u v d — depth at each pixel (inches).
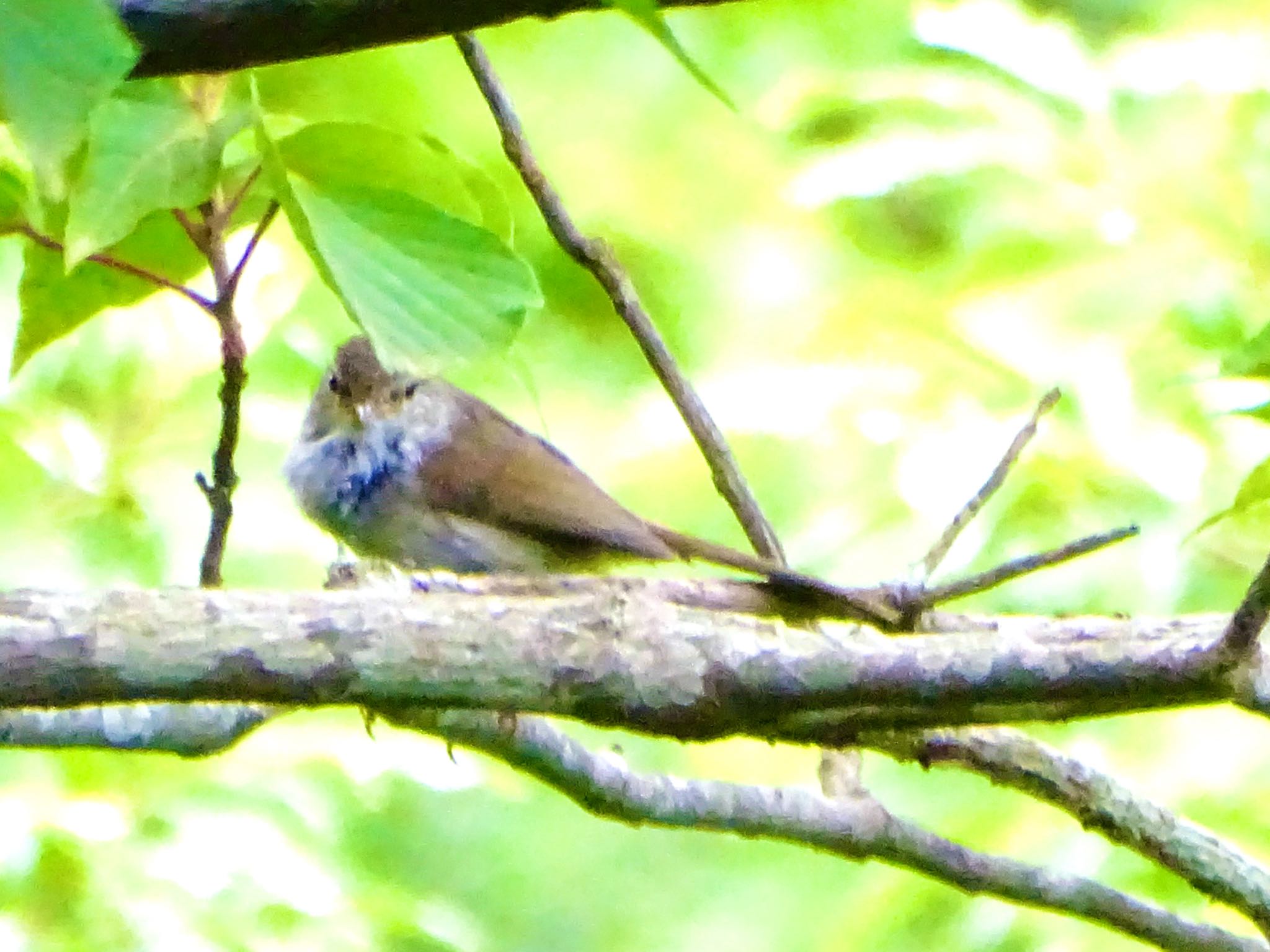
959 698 174.1
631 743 433.4
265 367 375.6
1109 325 372.8
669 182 457.4
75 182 164.4
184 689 171.2
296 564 387.9
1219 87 393.4
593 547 348.5
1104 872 348.5
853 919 403.9
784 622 215.2
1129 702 172.4
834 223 447.2
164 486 370.3
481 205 192.1
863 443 387.2
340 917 317.4
